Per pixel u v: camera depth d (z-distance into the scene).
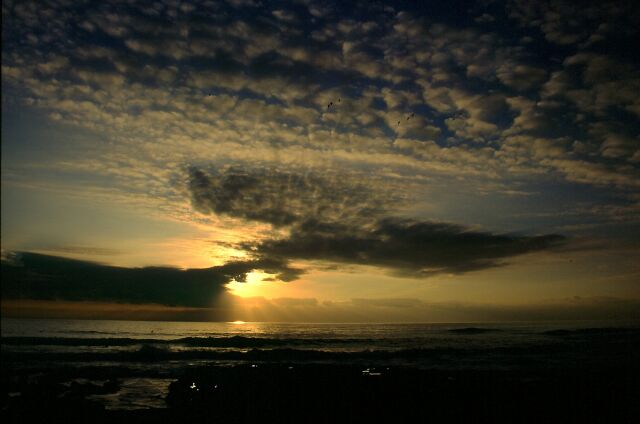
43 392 16.69
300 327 91.12
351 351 32.97
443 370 22.58
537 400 15.44
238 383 17.91
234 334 58.72
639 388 17.38
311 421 13.20
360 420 13.36
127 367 24.70
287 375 19.58
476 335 56.34
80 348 34.84
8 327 72.19
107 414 13.62
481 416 13.77
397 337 52.53
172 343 39.78
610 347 34.78
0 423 12.67
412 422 13.13
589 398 15.74
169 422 12.97
